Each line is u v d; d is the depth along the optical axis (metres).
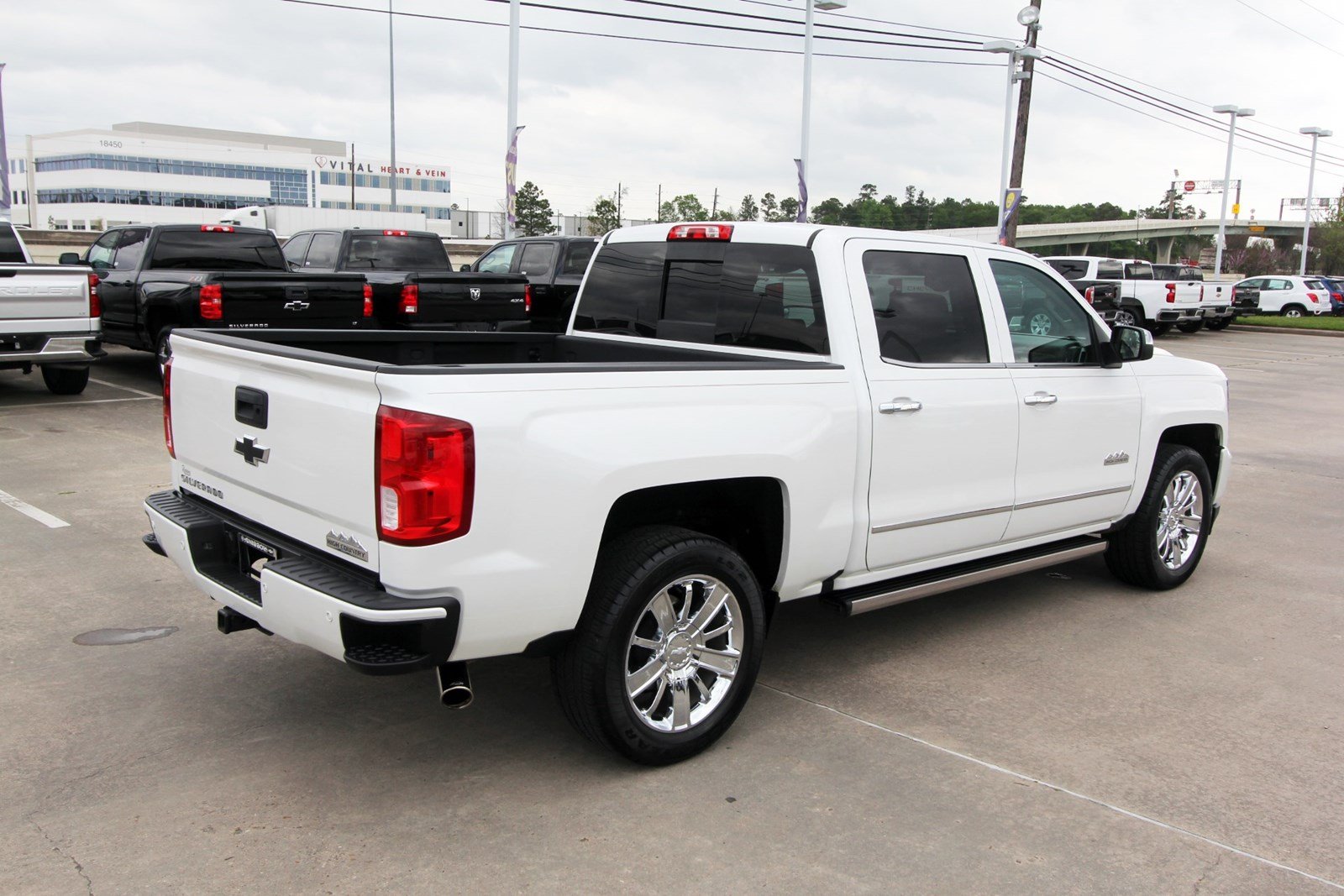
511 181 18.20
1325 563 6.85
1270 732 4.20
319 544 3.40
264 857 3.10
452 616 3.13
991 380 4.73
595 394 3.38
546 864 3.12
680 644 3.74
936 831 3.37
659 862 3.14
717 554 3.73
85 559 5.86
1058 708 4.38
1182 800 3.63
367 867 3.07
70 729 3.88
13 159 129.50
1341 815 3.56
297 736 3.89
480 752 3.81
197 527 3.85
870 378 4.24
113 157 118.12
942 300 4.63
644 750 3.64
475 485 3.11
